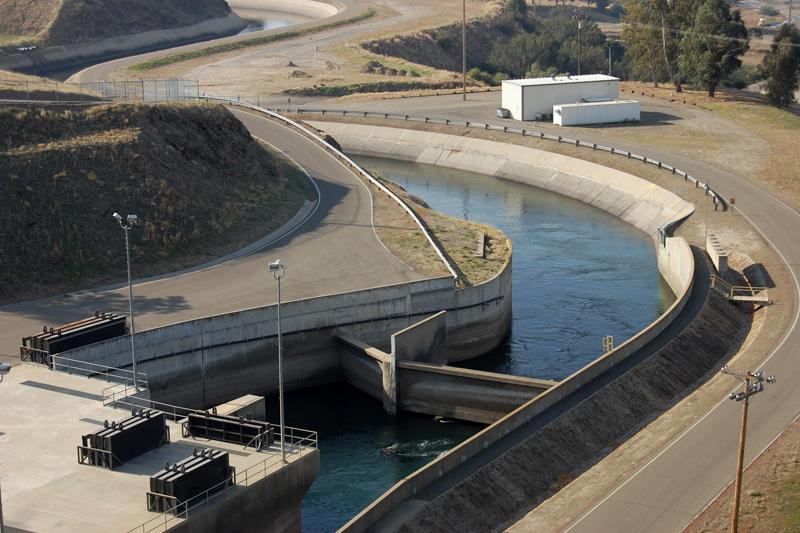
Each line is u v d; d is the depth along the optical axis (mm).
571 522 58312
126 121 110750
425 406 81062
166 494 52281
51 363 71625
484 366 89750
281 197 115812
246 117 148250
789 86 178625
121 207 100875
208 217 105875
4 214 94500
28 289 90312
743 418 53875
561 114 164500
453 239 106062
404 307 89562
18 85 117938
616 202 134375
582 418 70438
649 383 76812
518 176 151750
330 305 86812
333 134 176375
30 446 59500
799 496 59781
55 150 102438
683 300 91062
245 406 66312
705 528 56750
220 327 82125
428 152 166625
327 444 76188
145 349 78500
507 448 65625
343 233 106688
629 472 64000
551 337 93688
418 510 58625
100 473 56500
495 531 59250
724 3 179875
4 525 51156
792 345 83562
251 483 55312
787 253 106625
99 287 92375
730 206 121812
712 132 158875
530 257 115438
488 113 178000
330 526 63812
